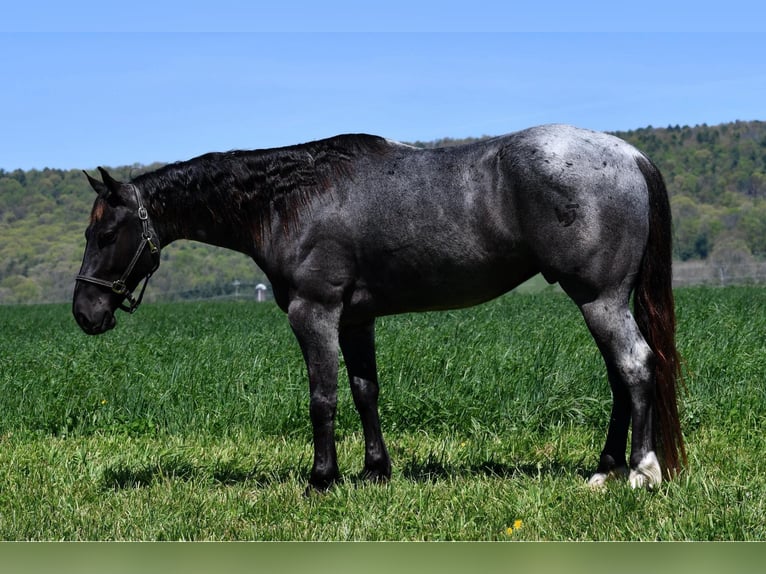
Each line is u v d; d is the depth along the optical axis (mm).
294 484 6516
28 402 10016
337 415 8773
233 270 85688
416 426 8547
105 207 6438
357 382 6594
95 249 6453
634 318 5766
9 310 36375
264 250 6340
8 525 5492
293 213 6176
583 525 5059
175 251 92000
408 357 10547
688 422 7941
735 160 138125
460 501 5652
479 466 6922
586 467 6770
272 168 6246
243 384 10086
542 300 25922
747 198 122000
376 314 6348
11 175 135000
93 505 6043
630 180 5562
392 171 6012
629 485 5473
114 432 8914
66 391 10273
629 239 5543
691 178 129500
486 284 5926
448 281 5945
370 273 6125
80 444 8164
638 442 5527
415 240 5883
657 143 151000
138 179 6543
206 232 6578
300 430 8633
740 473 6082
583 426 8359
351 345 6602
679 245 101312
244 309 29719
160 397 9625
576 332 12875
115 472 6984
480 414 8531
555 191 5473
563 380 9148
